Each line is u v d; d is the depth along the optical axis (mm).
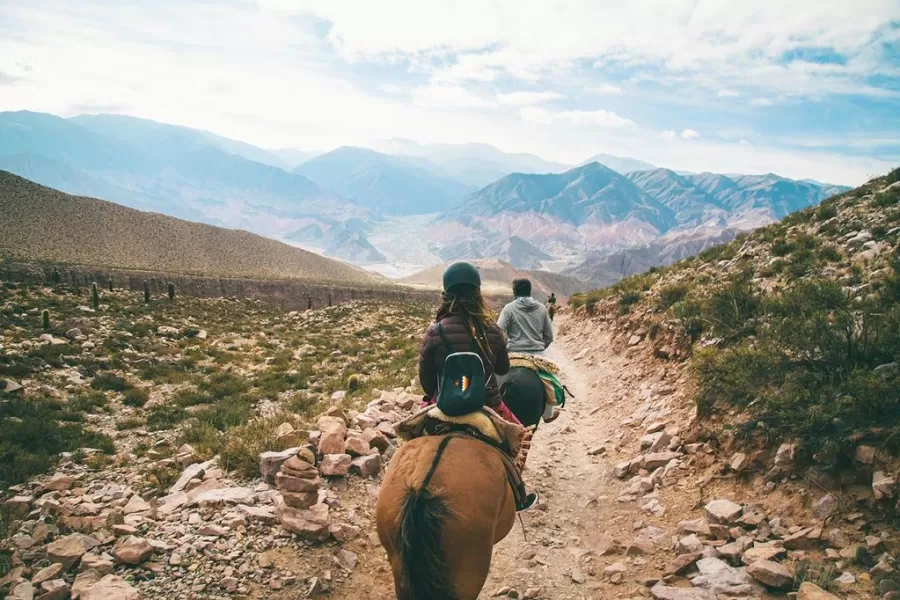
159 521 7141
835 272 13070
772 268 15273
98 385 16609
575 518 8117
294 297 102750
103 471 9852
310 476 7281
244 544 6570
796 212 23047
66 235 145375
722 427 8336
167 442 12031
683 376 12062
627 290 24703
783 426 7410
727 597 5473
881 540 5566
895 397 6637
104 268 83000
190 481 8391
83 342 21656
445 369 4797
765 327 10633
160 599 5598
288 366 22109
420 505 3711
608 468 9758
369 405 11945
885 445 6203
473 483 4055
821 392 7566
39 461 9812
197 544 6480
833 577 5406
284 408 15094
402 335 31859
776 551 5898
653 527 7234
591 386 15875
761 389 8398
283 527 6910
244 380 19250
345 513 7555
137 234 167000
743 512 6855
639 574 6348
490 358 4969
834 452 6578
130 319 30234
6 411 12977
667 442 9484
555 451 10844
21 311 27000
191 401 16062
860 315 9258
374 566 6676
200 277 93000
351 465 8633
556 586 6375
